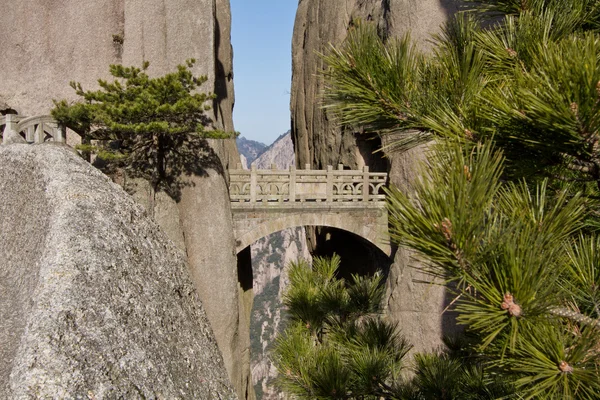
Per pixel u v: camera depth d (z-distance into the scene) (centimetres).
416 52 346
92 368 257
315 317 714
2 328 316
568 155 270
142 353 299
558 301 227
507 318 216
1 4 1256
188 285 482
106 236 394
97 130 1157
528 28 318
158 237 494
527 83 254
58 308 286
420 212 224
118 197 482
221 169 1338
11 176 564
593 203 299
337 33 2194
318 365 539
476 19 391
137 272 388
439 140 290
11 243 471
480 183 216
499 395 399
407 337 1390
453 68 320
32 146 593
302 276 791
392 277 1530
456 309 231
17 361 245
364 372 529
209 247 1296
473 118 291
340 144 2053
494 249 221
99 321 295
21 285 379
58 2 1281
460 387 470
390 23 1578
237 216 1525
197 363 374
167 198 1240
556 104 226
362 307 720
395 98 316
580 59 229
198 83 1111
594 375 211
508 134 267
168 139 1231
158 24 1320
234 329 1330
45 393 227
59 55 1284
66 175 480
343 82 331
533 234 222
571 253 277
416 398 492
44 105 1277
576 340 234
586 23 340
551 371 216
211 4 1365
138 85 1059
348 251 2245
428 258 223
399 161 1480
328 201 1591
